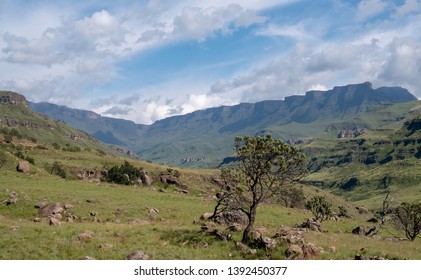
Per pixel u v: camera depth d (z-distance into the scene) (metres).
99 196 64.31
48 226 37.03
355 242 39.56
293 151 35.56
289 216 69.19
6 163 92.94
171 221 51.69
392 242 46.09
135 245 31.03
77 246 28.86
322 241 36.47
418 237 66.81
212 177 189.12
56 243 29.34
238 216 51.16
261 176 35.59
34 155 182.12
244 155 35.38
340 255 30.38
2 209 48.91
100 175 154.25
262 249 30.86
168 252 29.47
